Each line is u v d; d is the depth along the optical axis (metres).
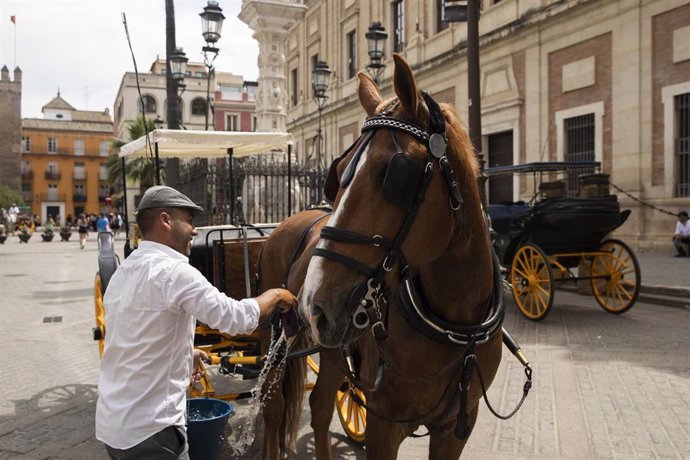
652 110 14.88
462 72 21.12
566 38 17.09
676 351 6.57
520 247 9.17
